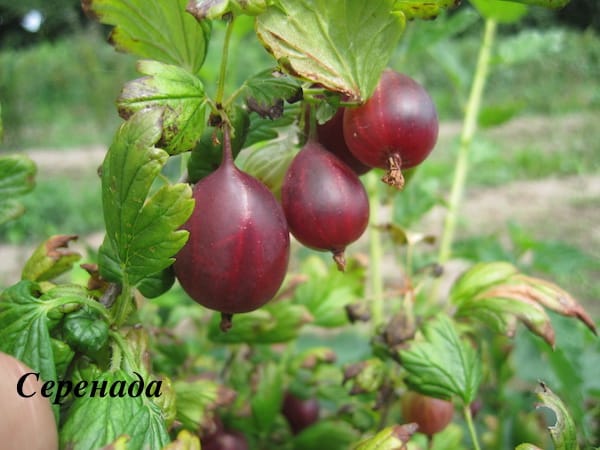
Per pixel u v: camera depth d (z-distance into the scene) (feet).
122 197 0.34
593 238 2.96
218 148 0.39
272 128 0.45
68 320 0.37
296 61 0.34
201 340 0.80
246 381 0.67
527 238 0.94
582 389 0.74
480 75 0.93
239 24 0.81
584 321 0.52
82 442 0.32
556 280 1.98
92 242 3.21
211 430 0.50
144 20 0.41
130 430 0.33
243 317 0.59
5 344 0.36
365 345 1.05
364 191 0.38
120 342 0.37
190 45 0.42
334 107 0.37
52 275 0.47
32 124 5.90
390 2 0.34
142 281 0.39
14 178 0.49
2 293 0.38
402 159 0.38
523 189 4.03
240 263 0.34
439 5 0.39
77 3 7.04
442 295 1.75
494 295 0.53
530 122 5.70
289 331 0.59
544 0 0.36
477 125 1.00
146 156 0.33
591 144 4.74
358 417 0.65
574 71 5.90
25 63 6.27
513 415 0.81
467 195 3.91
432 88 5.77
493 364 0.76
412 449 0.50
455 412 0.83
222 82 0.36
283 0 0.34
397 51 1.03
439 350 0.51
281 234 0.36
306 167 0.37
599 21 6.15
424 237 0.59
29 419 0.30
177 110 0.35
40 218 3.46
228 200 0.35
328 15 0.34
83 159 5.29
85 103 6.35
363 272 0.73
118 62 5.89
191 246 0.35
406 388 0.57
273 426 0.73
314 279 0.73
